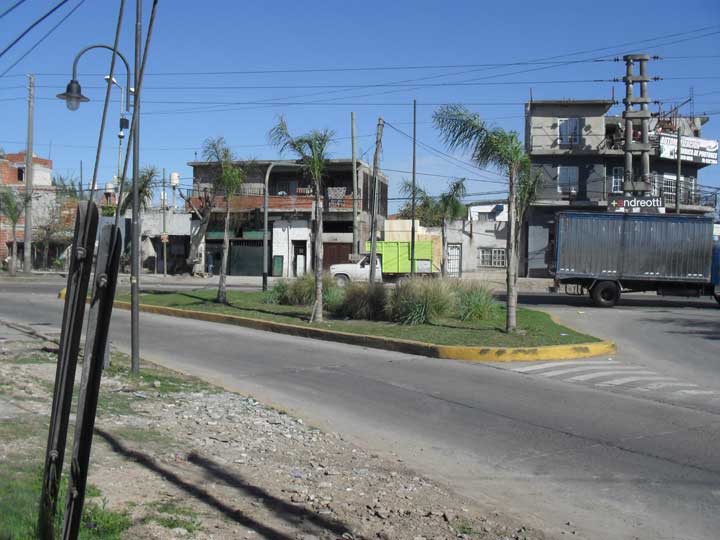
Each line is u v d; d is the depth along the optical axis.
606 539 4.93
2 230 51.59
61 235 51.06
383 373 11.84
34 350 12.38
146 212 48.62
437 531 4.84
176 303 22.84
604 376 11.74
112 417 7.49
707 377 11.84
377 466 6.55
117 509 4.62
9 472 4.96
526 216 44.41
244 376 11.48
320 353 14.01
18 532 3.79
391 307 17.97
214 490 5.34
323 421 8.52
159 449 6.37
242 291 28.47
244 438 7.17
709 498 5.84
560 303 27.62
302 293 22.08
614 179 44.16
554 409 9.24
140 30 10.20
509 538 4.80
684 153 46.38
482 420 8.64
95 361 2.89
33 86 41.31
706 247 26.36
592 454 7.15
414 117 31.52
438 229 46.25
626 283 26.91
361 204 46.53
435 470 6.62
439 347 13.58
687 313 23.59
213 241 47.34
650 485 6.18
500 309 19.02
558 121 43.94
